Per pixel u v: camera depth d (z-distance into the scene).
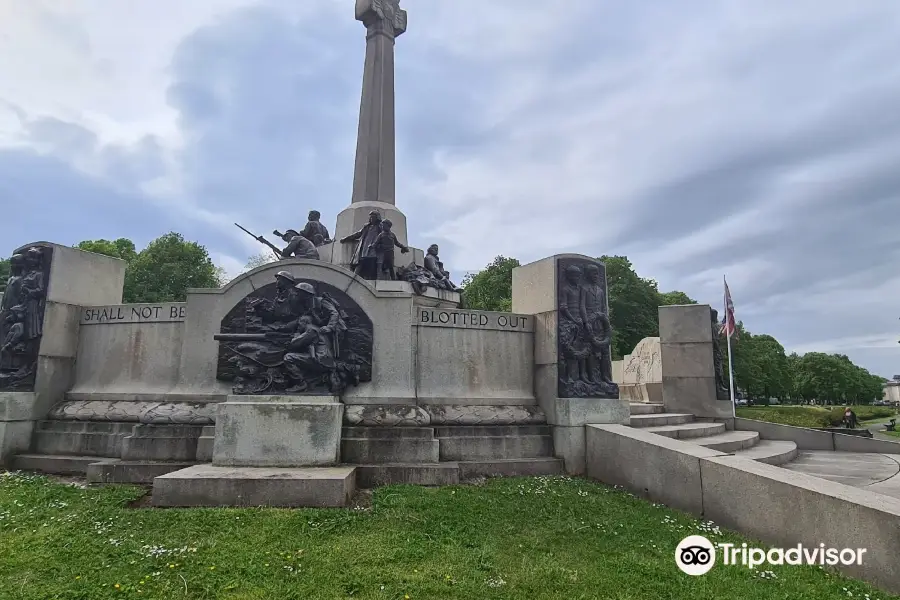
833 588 5.75
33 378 11.38
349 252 14.70
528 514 7.77
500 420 10.95
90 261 12.78
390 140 16.69
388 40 17.44
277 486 7.71
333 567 5.74
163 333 11.72
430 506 7.81
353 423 9.92
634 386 20.00
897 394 124.31
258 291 11.02
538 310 12.00
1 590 5.11
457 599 5.20
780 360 77.69
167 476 7.78
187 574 5.50
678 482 8.52
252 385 10.16
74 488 8.77
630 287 46.56
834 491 6.55
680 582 5.75
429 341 11.17
